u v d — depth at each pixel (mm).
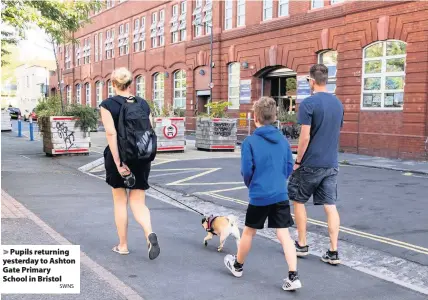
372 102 18000
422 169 13359
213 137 17938
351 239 6234
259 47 24078
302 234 5375
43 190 9000
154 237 4738
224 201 8750
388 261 5352
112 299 3867
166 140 17250
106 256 5094
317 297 4172
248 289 4305
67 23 14133
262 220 4352
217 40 27109
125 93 4914
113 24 41656
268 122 4402
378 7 17422
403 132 16734
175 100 32781
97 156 15227
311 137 5086
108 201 8070
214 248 5582
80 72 49062
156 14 34719
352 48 18625
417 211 7828
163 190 9867
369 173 12688
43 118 15266
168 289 4238
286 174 4426
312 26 20734
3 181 9930
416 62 16188
